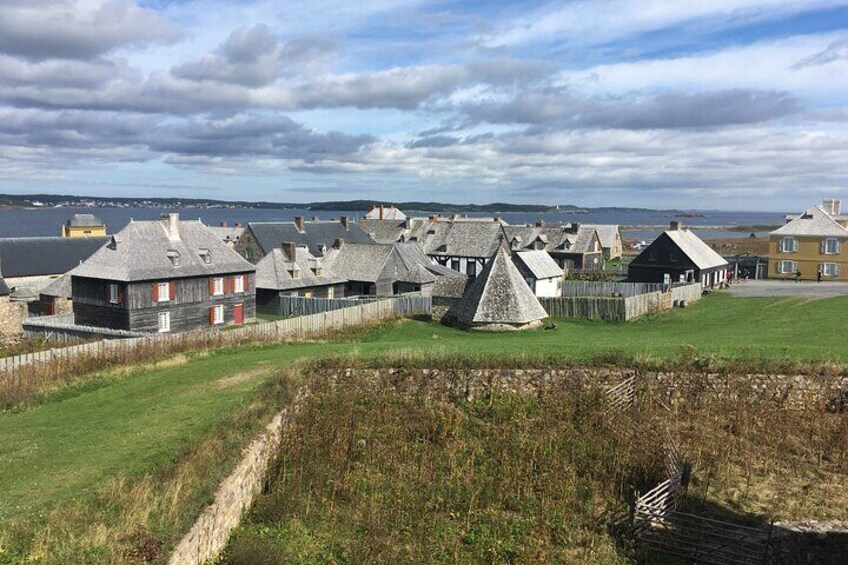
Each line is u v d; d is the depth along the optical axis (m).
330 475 20.66
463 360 27.22
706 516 19.09
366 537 17.50
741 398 25.42
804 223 73.88
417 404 25.77
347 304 55.50
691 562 17.69
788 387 25.62
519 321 43.50
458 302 46.72
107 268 49.16
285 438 21.80
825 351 28.86
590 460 22.08
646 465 21.31
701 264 67.81
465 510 19.52
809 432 24.00
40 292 61.47
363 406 25.39
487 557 17.41
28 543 12.31
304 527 17.97
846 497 20.09
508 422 24.58
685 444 23.03
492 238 84.31
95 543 12.34
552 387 26.14
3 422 23.53
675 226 71.25
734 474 21.53
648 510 18.61
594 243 94.19
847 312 44.19
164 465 16.80
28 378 29.05
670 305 53.62
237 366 29.38
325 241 80.94
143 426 20.75
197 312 52.50
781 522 18.47
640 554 17.84
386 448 22.64
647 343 31.59
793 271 73.94
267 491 19.67
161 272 49.84
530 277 60.47
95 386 28.50
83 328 43.47
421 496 19.95
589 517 19.52
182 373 29.08
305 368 26.97
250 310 57.00
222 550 15.63
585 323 48.38
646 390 26.11
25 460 17.91
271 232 76.56
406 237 93.75
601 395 25.12
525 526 18.75
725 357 27.45
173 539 13.10
